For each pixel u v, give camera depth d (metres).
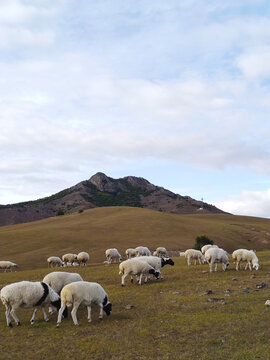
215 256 23.33
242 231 87.62
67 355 10.80
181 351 10.77
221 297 16.41
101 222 91.25
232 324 12.66
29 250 60.22
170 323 13.22
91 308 16.06
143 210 113.44
